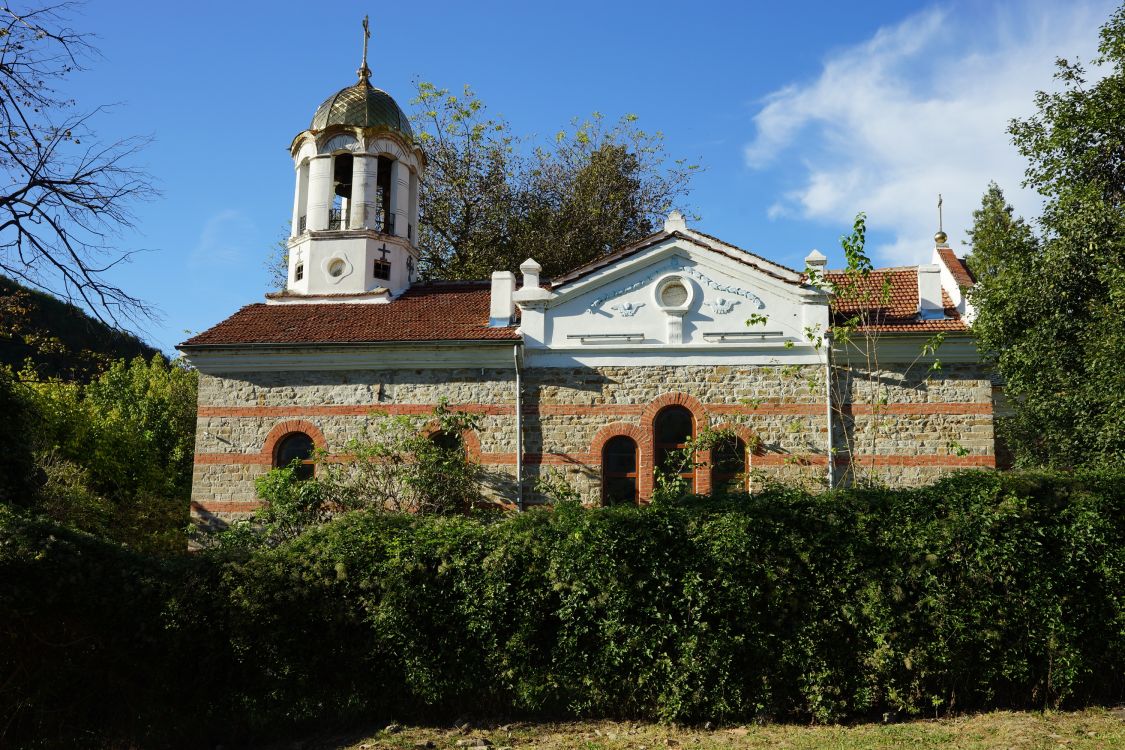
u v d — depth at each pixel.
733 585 13.14
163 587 13.46
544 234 38.06
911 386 20.92
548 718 13.49
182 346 21.88
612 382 21.50
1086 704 12.98
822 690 12.96
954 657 12.93
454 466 20.59
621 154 39.66
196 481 21.84
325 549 13.95
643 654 13.22
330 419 21.88
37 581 12.86
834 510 13.52
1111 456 16.36
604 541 13.34
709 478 20.91
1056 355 17.48
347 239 26.02
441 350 21.61
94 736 13.11
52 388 30.02
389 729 13.31
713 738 12.51
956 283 22.61
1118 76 21.98
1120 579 13.02
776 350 21.30
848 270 19.36
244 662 13.55
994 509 13.19
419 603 13.54
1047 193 22.80
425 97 38.44
